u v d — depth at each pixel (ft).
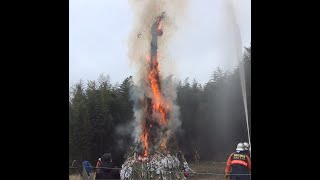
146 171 40.93
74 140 114.52
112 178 29.25
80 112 116.26
